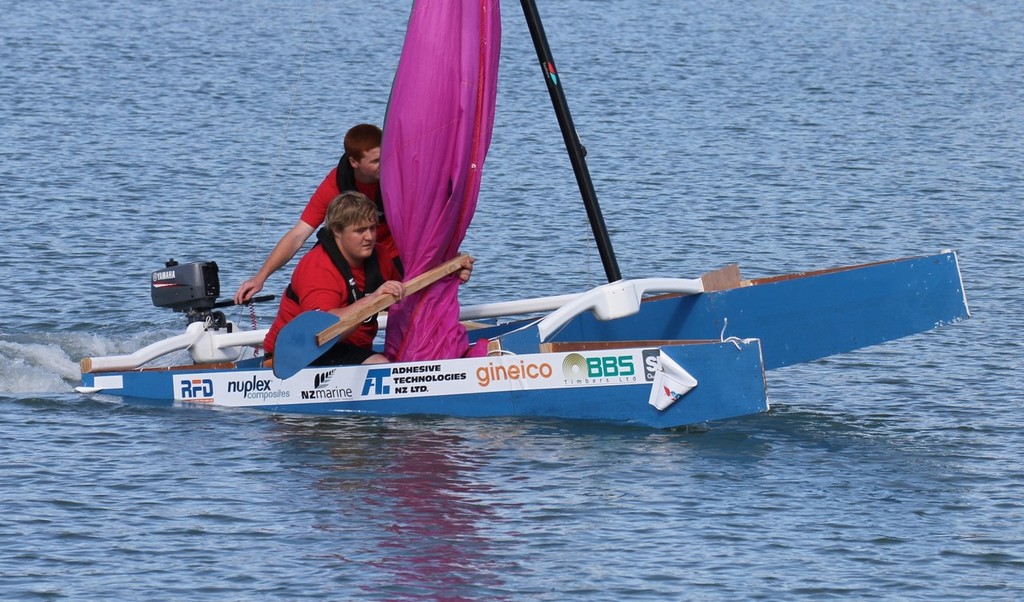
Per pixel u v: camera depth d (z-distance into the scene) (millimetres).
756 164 77062
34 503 28656
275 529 27578
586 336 38094
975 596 25062
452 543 26984
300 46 123188
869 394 37812
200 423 33875
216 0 155250
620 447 32312
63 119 84688
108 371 36344
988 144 84938
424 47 33719
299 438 32750
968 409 36375
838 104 100188
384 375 34562
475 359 34188
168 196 65250
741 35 140125
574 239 58375
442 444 32312
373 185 35156
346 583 25250
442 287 34906
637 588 25188
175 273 36750
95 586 25047
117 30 128875
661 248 57438
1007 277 52312
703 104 98938
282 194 67062
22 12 137250
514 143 81438
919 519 28562
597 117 92312
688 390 33000
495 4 34594
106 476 30219
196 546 26750
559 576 25594
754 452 32500
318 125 86250
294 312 34875
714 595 24969
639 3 165375
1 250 53312
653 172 74062
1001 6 169375
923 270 36250
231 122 86250
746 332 37438
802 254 56781
